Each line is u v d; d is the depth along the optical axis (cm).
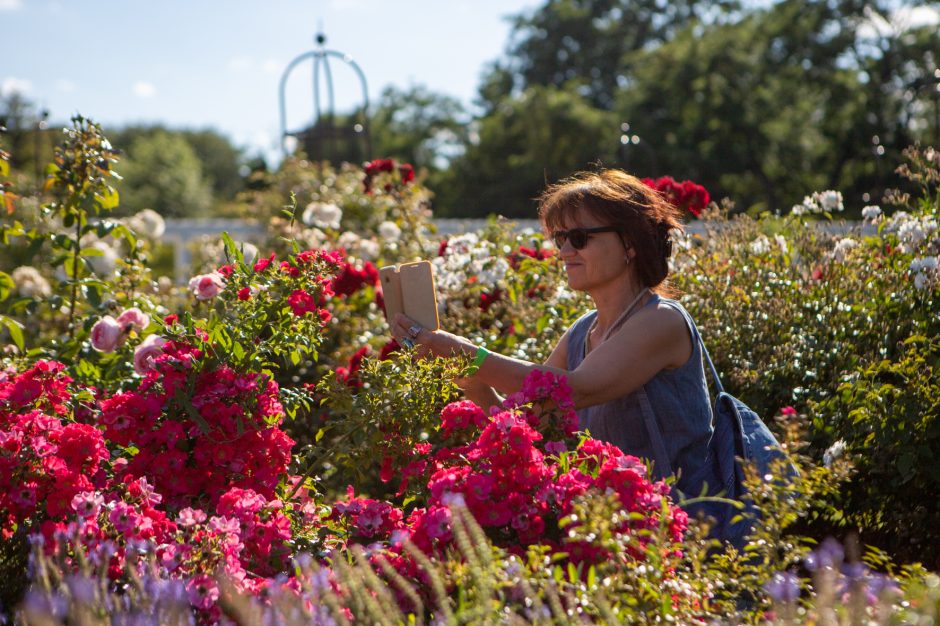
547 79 4441
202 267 670
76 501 192
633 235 247
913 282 336
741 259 394
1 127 405
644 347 235
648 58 3569
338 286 439
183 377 238
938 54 2964
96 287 366
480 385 262
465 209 4066
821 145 3272
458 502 162
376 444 234
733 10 3978
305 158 976
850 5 3192
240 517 200
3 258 593
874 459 303
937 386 294
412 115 5078
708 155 3291
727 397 247
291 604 150
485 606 144
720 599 179
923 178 382
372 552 183
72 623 147
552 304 396
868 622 144
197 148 7019
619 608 160
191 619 156
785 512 180
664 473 235
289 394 266
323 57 1249
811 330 352
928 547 306
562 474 196
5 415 231
